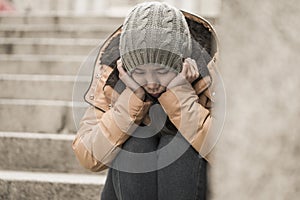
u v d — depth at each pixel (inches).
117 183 73.8
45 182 105.9
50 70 196.1
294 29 36.6
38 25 254.5
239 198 37.4
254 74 37.2
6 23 261.0
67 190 105.3
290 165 36.6
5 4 310.7
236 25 37.7
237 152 37.6
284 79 36.7
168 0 317.7
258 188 37.1
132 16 69.6
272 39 37.0
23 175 112.9
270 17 37.0
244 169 37.4
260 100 37.0
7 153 127.1
